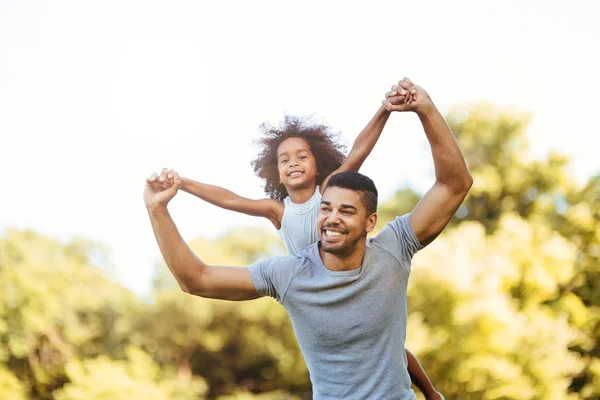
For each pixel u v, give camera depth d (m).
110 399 15.80
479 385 13.34
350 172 2.52
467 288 13.49
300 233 3.18
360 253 2.52
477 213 19.81
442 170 2.52
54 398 17.00
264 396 16.98
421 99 2.48
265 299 17.34
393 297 2.54
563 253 15.62
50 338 17.27
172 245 2.55
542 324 14.27
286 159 3.23
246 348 17.42
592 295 16.69
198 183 3.13
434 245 13.91
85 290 17.73
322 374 2.61
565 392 14.16
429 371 13.53
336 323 2.53
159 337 17.44
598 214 18.17
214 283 2.59
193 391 17.02
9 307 17.12
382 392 2.54
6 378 16.67
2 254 17.64
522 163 19.47
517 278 15.05
